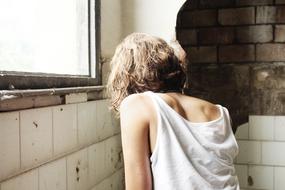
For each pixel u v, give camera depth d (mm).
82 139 1441
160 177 865
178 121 887
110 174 1786
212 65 2541
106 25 1796
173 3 1936
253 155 2477
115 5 1917
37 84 1127
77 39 1626
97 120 1605
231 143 954
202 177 867
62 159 1267
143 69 955
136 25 1997
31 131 1061
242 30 2486
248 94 2479
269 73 2439
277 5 2416
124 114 925
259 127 2461
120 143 1940
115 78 1006
